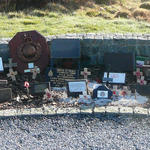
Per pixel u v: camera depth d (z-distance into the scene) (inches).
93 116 135.4
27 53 171.3
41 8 326.6
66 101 148.9
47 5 330.6
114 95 152.4
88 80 170.1
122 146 117.8
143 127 128.9
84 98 148.5
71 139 122.3
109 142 120.1
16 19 263.7
